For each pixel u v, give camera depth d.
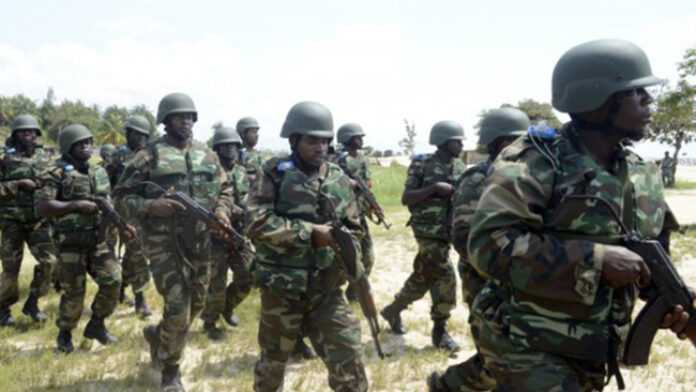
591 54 2.60
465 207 3.84
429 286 6.14
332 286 3.95
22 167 7.16
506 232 2.56
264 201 3.94
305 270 3.85
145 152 5.23
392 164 31.17
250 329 6.76
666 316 2.55
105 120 90.50
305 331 4.05
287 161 4.02
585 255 2.43
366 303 3.86
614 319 2.65
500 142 4.30
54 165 5.91
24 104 90.25
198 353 5.98
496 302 2.87
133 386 5.09
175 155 5.24
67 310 5.95
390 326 6.75
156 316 7.45
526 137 2.73
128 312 7.67
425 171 5.78
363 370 3.90
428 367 5.53
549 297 2.54
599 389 2.80
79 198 5.84
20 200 7.01
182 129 5.29
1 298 6.96
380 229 15.09
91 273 6.15
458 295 8.42
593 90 2.57
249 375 5.33
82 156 5.93
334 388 3.87
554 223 2.58
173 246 4.93
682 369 5.40
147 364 5.55
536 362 2.63
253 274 4.00
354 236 4.12
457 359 5.80
